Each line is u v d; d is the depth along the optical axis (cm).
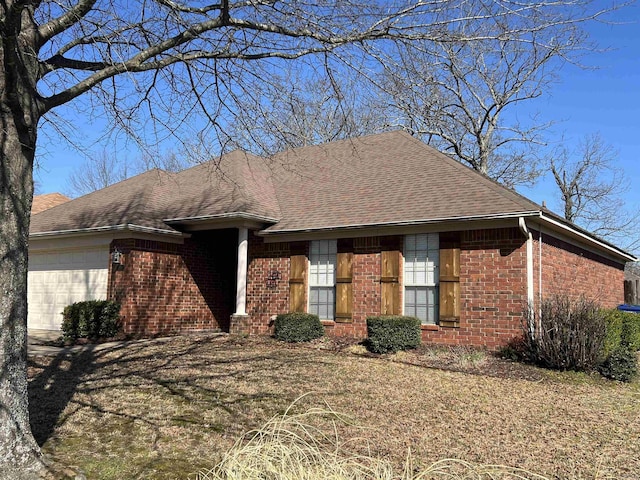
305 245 1438
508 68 2083
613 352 1028
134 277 1431
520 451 582
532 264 1131
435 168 1395
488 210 1127
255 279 1525
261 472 398
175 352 1166
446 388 861
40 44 533
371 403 764
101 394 792
